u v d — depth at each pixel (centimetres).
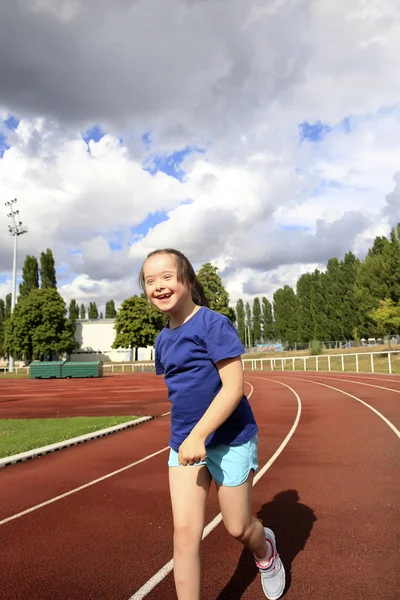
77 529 433
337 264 6669
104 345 8094
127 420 1204
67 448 884
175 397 225
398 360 3872
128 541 396
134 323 6331
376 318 4347
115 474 658
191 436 201
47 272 7525
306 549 362
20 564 356
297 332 7125
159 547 380
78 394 2386
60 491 578
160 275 227
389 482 553
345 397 1656
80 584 317
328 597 285
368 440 834
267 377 3347
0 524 457
